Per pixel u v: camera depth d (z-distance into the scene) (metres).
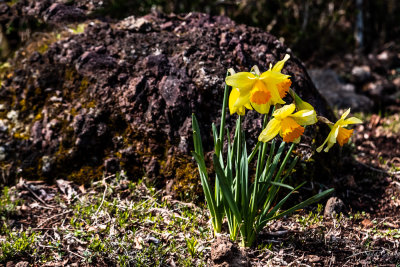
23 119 1.96
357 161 2.05
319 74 2.97
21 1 2.16
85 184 1.90
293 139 1.55
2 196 1.87
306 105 1.57
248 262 1.63
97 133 1.91
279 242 1.73
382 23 3.63
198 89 1.91
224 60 1.96
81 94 1.95
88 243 1.72
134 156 1.90
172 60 1.95
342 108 2.68
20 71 2.01
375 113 2.68
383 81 3.04
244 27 2.07
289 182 1.87
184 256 1.68
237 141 1.69
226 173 1.70
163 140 1.89
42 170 1.91
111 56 1.97
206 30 2.02
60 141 1.92
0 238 1.74
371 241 1.74
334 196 1.91
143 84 1.92
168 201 1.84
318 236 1.75
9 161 1.92
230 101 1.61
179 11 3.15
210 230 1.75
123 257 1.67
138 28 2.03
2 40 2.15
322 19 3.54
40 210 1.83
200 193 1.85
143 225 1.77
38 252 1.70
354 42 3.53
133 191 1.87
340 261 1.69
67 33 2.05
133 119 1.90
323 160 1.94
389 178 1.98
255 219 1.72
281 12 3.43
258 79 1.54
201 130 1.89
